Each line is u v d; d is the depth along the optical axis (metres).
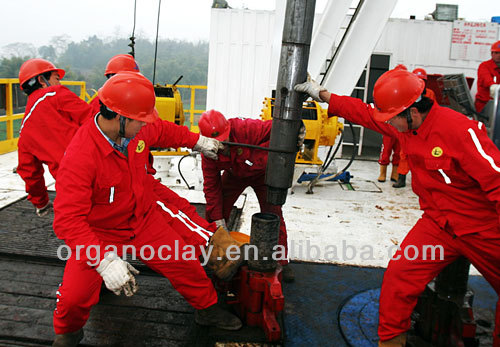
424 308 2.55
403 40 7.54
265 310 2.61
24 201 4.81
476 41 7.45
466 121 2.00
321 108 5.29
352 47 4.79
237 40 6.87
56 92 2.85
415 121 2.08
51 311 2.77
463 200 2.10
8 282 3.10
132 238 2.33
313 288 3.19
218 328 2.65
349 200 5.42
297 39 2.29
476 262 2.20
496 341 2.32
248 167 3.02
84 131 2.07
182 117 6.11
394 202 5.40
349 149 9.04
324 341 2.59
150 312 2.82
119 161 2.14
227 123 2.94
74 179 1.99
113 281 1.92
